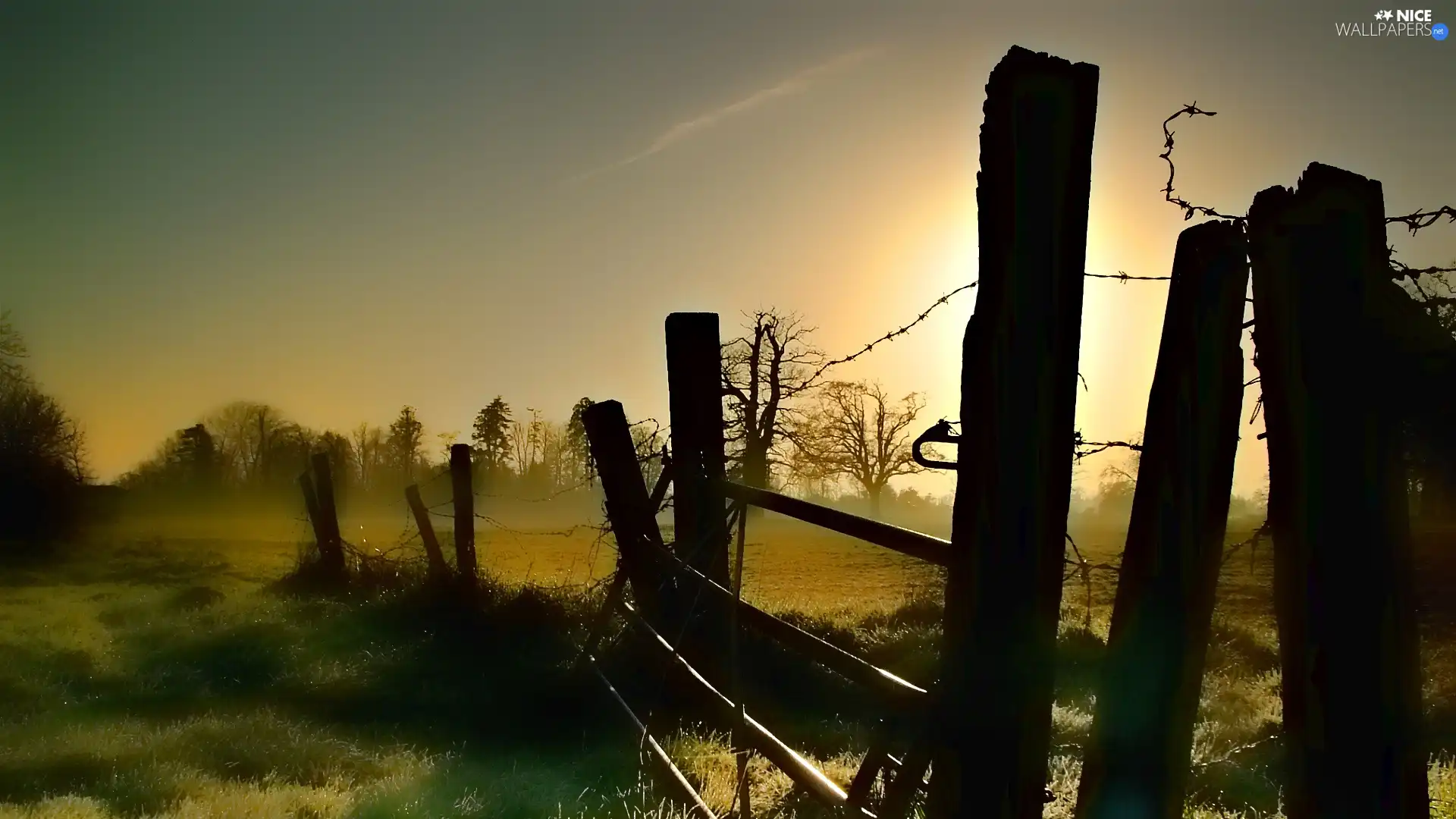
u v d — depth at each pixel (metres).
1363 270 2.78
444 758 7.32
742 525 6.10
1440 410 2.78
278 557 38.19
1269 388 2.91
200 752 7.69
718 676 8.15
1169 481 3.15
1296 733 2.82
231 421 120.31
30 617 17.59
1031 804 3.33
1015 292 3.32
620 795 6.22
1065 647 9.96
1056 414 3.31
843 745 7.54
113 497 74.69
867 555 42.78
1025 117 3.34
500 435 111.12
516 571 27.09
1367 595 2.72
